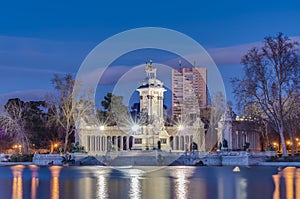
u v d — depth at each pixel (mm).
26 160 164500
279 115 145875
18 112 184750
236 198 66312
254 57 143500
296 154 155750
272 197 67000
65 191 74688
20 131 178375
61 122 172375
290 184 82812
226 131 172625
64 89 170125
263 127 174625
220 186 80500
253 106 147500
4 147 187000
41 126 186750
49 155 158250
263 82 143125
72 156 153875
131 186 81312
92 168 136000
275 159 144000
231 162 144750
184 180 92125
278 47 142125
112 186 81438
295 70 142000
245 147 160875
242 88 144750
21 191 75250
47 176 103938
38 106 190625
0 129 182250
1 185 83938
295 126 152375
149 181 90375
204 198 66500
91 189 77125
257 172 111188
